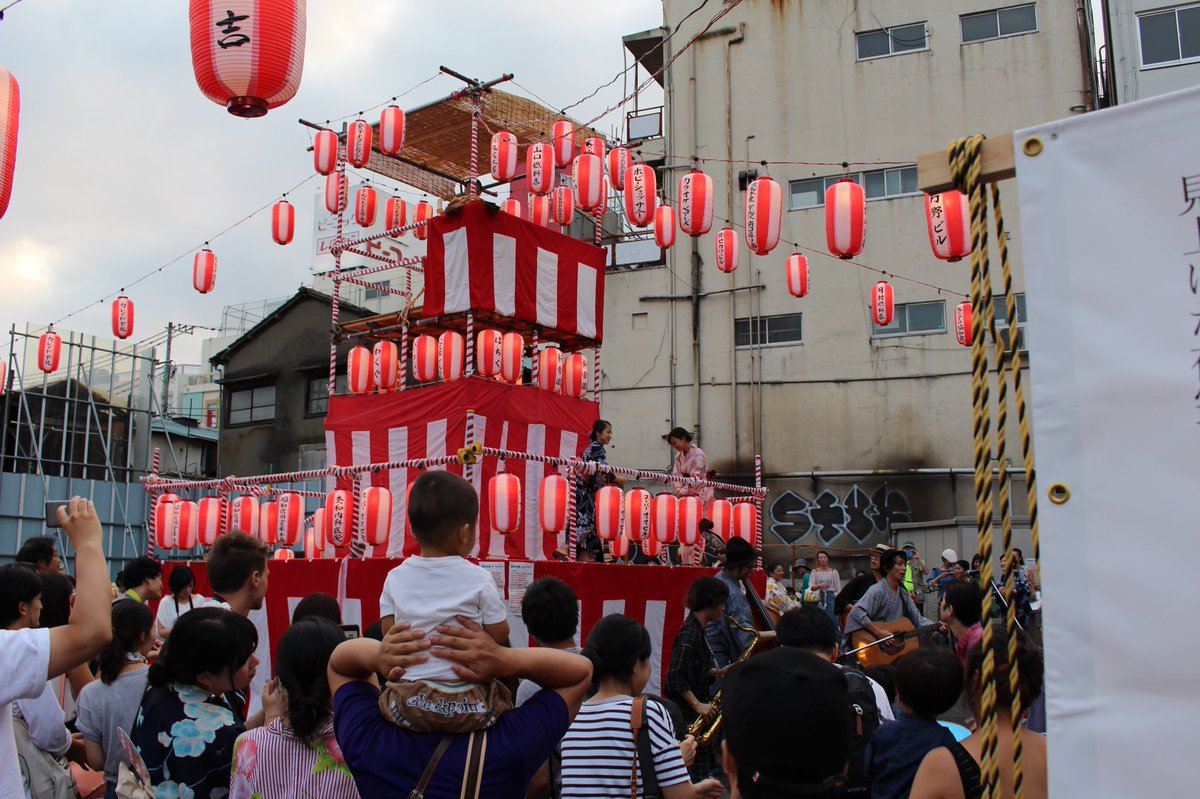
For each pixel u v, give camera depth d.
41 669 2.72
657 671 9.77
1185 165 2.06
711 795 3.76
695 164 23.39
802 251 22.58
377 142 15.11
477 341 11.02
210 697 3.67
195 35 6.11
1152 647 1.95
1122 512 2.02
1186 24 18.14
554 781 4.79
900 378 21.67
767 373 22.45
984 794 2.28
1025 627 12.28
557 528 9.45
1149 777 1.92
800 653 2.67
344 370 25.75
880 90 22.48
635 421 22.97
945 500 20.95
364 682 2.85
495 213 11.29
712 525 11.55
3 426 21.28
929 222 8.73
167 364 26.25
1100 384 2.07
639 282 23.50
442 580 2.74
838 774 2.47
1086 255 2.13
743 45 23.56
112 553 21.69
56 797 3.88
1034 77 21.38
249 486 11.96
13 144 5.71
